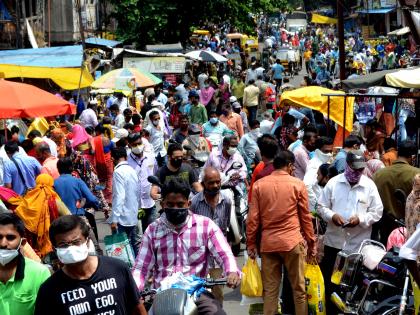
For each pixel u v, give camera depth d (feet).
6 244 27.12
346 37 249.14
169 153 50.19
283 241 40.50
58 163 52.01
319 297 41.27
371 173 53.06
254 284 41.16
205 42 217.56
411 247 32.45
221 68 204.64
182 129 77.10
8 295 27.55
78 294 25.79
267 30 360.69
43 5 133.90
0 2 120.06
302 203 41.01
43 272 28.09
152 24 166.61
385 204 45.21
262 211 41.09
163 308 26.96
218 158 58.59
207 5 172.35
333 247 43.47
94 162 76.18
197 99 106.01
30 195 44.93
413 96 58.75
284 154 41.63
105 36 175.01
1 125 83.30
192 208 40.42
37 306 26.00
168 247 32.45
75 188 51.24
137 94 129.70
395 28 207.72
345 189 43.14
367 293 38.78
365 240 40.70
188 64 173.17
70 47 111.65
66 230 25.35
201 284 29.89
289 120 72.54
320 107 74.13
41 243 44.91
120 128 92.89
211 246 32.53
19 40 120.16
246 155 72.69
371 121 62.95
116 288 26.09
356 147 51.96
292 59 242.78
